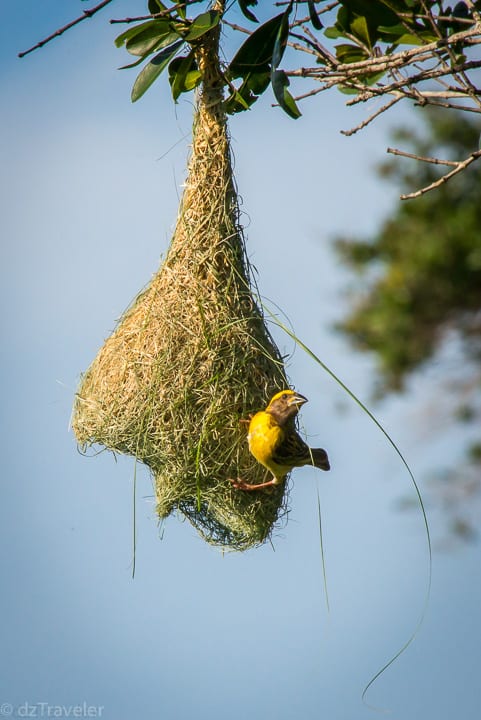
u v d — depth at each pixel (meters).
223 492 11.05
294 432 10.80
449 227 15.81
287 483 11.60
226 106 11.39
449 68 8.84
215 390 10.96
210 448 10.92
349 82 9.98
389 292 16.00
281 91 9.19
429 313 16.08
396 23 9.47
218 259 11.32
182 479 11.05
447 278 15.85
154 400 10.98
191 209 11.39
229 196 11.46
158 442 10.98
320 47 9.37
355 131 9.22
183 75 10.84
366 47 9.98
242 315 11.24
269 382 11.20
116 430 11.11
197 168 11.38
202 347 11.05
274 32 10.20
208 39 11.08
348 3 9.46
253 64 10.60
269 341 11.42
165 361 11.04
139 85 10.38
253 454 10.74
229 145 11.49
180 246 11.40
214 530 11.78
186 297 11.23
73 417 11.64
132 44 10.29
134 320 11.46
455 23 9.81
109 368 11.32
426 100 8.99
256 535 11.36
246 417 10.99
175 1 10.44
